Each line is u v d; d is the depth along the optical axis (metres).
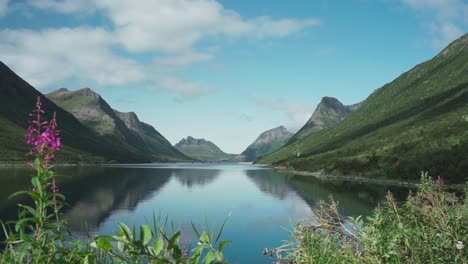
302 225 7.30
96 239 3.05
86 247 3.67
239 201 76.56
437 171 92.75
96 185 108.94
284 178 153.88
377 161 139.12
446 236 5.35
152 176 160.25
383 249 5.37
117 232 3.11
